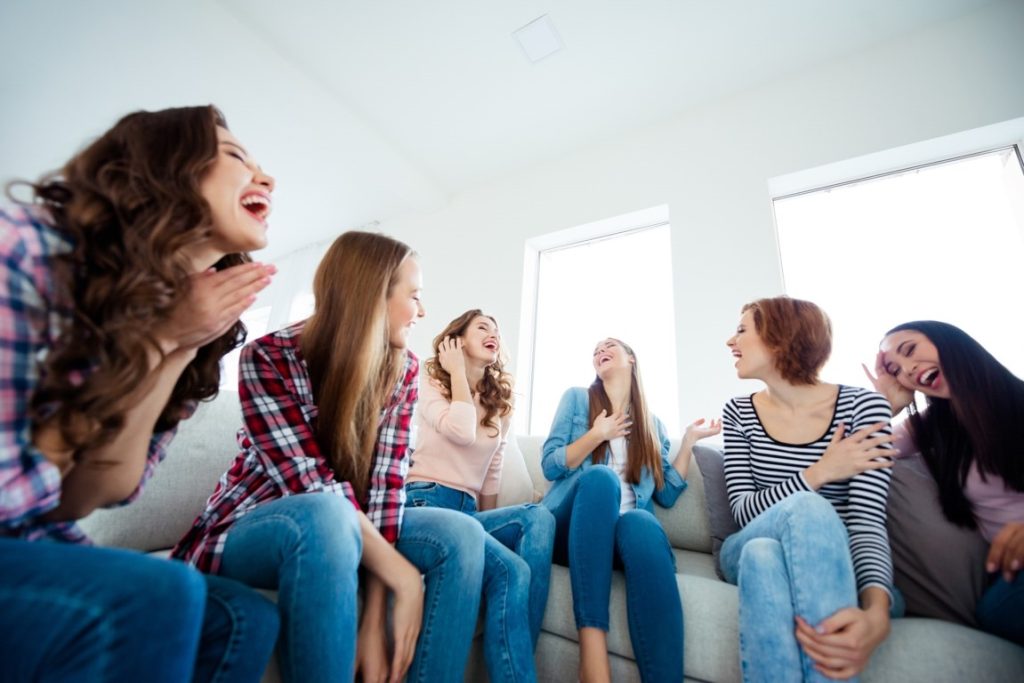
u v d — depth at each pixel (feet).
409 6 6.95
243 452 2.88
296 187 10.91
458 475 4.17
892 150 6.50
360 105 8.81
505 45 7.49
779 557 2.69
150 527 3.52
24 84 7.91
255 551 2.24
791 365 3.84
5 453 1.40
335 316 3.00
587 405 5.12
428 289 10.78
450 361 4.67
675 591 3.04
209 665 1.77
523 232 9.82
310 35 7.47
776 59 7.37
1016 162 6.18
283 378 2.80
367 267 3.12
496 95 8.47
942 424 3.35
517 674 2.67
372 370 2.95
